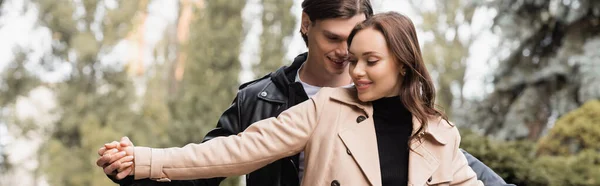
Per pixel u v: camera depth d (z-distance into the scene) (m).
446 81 19.12
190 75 15.88
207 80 15.77
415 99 2.62
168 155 2.54
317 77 3.18
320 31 3.01
